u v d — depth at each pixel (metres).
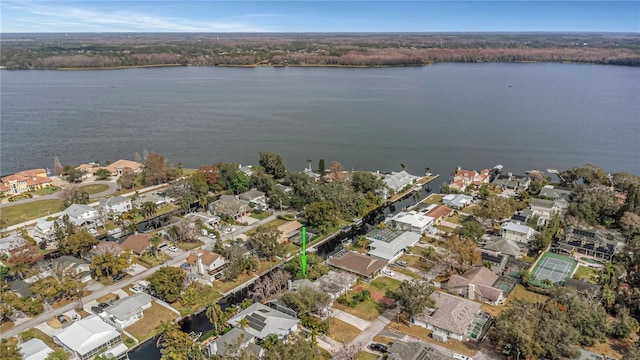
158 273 90.56
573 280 91.75
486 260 102.44
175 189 142.25
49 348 74.06
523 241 113.62
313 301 83.06
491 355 73.44
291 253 112.12
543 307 80.56
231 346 71.00
